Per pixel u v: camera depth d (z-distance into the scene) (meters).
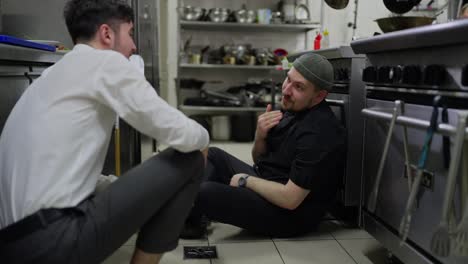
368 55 1.57
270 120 1.89
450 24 1.04
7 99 1.49
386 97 1.45
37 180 0.97
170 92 4.88
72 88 1.03
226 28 4.78
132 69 1.06
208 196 1.71
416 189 1.14
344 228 2.00
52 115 1.00
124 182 1.08
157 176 1.10
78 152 1.03
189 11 4.36
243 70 4.93
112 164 2.33
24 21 2.62
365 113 1.41
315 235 1.90
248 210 1.74
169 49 4.79
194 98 4.57
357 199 1.95
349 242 1.82
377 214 1.56
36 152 0.98
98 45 1.15
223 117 4.54
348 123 1.91
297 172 1.65
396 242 1.41
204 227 1.86
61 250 0.97
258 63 4.55
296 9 4.54
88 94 1.02
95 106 1.05
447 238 1.06
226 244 1.78
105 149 1.11
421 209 1.26
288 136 1.80
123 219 1.06
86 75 1.03
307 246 1.77
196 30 4.79
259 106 4.50
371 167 1.59
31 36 2.63
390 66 1.38
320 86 1.67
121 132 2.32
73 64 1.05
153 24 3.57
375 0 4.68
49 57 1.83
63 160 1.00
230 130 4.62
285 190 1.68
